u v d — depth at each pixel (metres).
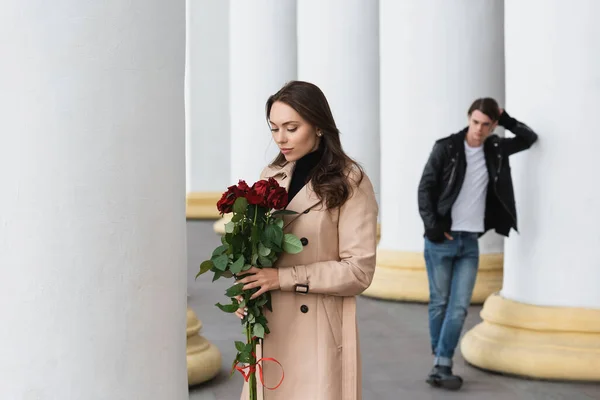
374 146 14.88
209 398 6.66
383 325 9.49
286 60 15.85
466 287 6.80
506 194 6.81
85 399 2.87
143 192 2.96
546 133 7.10
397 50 10.84
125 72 2.88
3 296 2.79
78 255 2.83
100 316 2.88
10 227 2.78
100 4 2.81
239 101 16.14
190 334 7.15
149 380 3.02
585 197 7.00
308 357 3.50
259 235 3.38
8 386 2.82
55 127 2.77
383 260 11.19
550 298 7.18
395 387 6.94
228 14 24.50
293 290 3.44
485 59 10.44
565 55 6.98
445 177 6.75
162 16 3.00
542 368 6.96
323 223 3.49
